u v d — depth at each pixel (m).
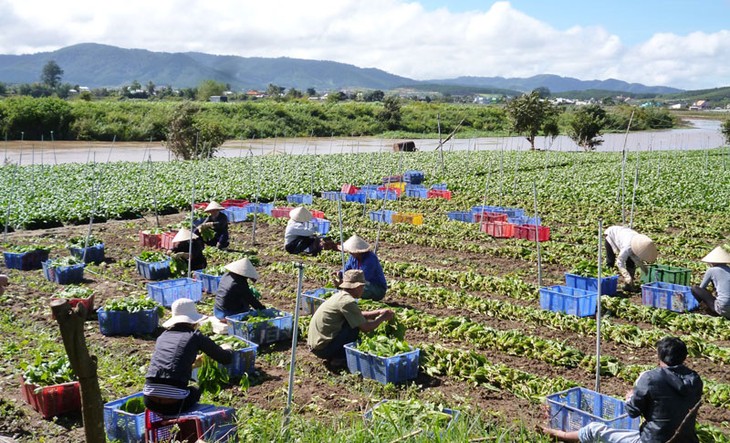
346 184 36.56
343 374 11.56
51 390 9.91
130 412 9.34
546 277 19.05
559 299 15.45
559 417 9.23
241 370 11.34
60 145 81.19
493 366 11.54
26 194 33.16
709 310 15.38
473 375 11.23
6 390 10.88
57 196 32.94
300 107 115.62
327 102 140.00
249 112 109.00
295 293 16.56
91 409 5.78
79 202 30.42
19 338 13.37
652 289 15.92
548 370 12.01
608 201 32.91
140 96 189.62
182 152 59.00
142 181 39.34
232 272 13.77
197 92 181.38
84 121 90.69
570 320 14.37
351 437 7.77
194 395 9.15
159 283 16.27
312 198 31.86
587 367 12.03
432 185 38.50
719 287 14.87
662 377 7.82
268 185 37.16
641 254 16.70
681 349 7.89
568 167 50.28
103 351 12.66
